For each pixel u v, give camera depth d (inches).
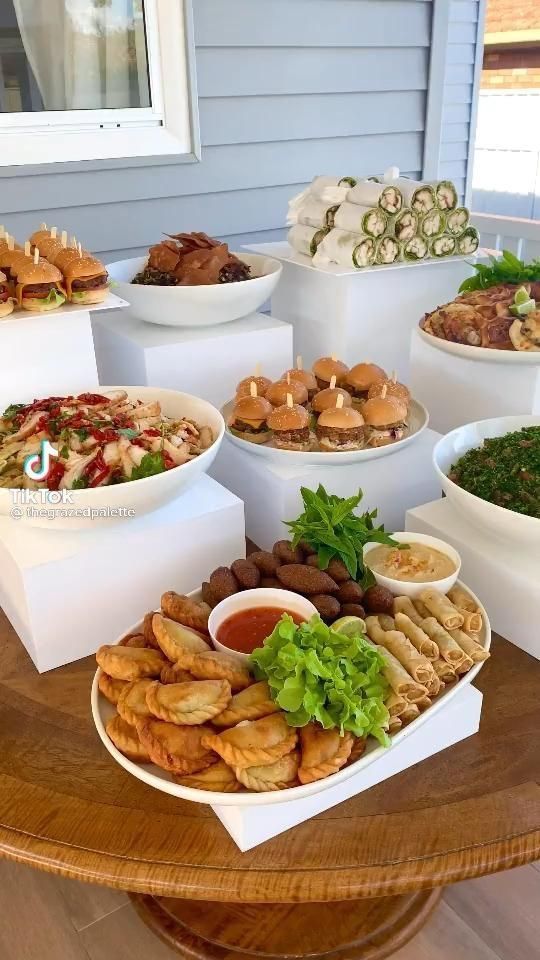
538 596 40.6
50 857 31.2
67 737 37.2
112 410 47.9
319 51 95.7
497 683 40.4
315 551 41.1
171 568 45.1
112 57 82.7
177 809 33.3
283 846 31.6
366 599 39.8
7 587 44.4
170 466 42.8
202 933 50.1
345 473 51.8
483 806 33.4
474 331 60.3
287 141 98.2
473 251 74.5
